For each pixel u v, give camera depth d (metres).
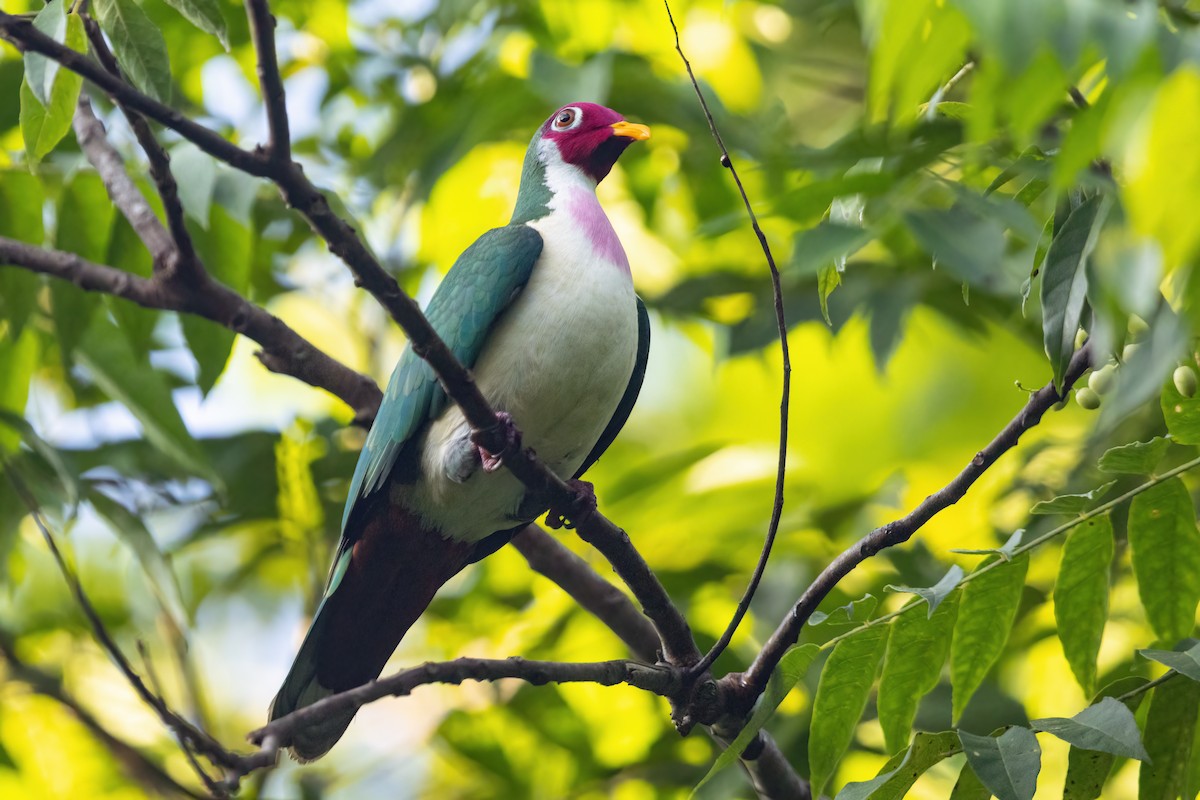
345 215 8.81
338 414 12.98
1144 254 4.38
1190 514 6.85
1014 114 4.23
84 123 8.59
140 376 9.28
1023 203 7.12
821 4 12.54
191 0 6.34
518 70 12.51
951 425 16.56
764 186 12.25
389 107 13.17
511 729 11.54
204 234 8.77
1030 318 11.39
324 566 12.13
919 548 10.82
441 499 8.86
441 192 13.31
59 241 8.70
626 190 13.61
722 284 11.99
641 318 9.55
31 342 9.62
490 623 11.88
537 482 7.81
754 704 7.59
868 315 11.23
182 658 10.93
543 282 8.78
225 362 8.77
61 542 11.94
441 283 9.16
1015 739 6.14
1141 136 4.07
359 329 12.97
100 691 12.62
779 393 16.86
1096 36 3.94
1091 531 6.95
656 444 16.97
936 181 6.29
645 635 9.62
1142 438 9.96
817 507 11.91
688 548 11.91
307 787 11.70
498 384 8.72
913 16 4.18
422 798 13.07
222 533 11.81
